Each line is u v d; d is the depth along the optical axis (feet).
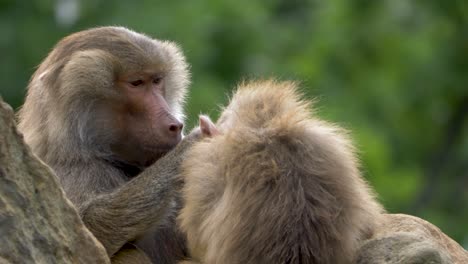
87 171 34.78
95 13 78.54
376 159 79.30
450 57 91.97
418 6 92.73
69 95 34.88
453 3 92.99
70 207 26.53
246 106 30.42
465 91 91.81
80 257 26.48
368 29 90.48
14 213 25.38
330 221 28.07
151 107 35.58
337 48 88.94
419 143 92.38
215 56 81.66
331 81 86.99
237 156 28.45
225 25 82.58
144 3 78.69
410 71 91.04
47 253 25.75
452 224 85.10
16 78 75.15
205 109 72.38
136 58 35.65
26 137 35.40
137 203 32.91
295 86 31.71
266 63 83.35
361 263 28.40
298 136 28.66
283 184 28.12
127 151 35.63
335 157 28.71
